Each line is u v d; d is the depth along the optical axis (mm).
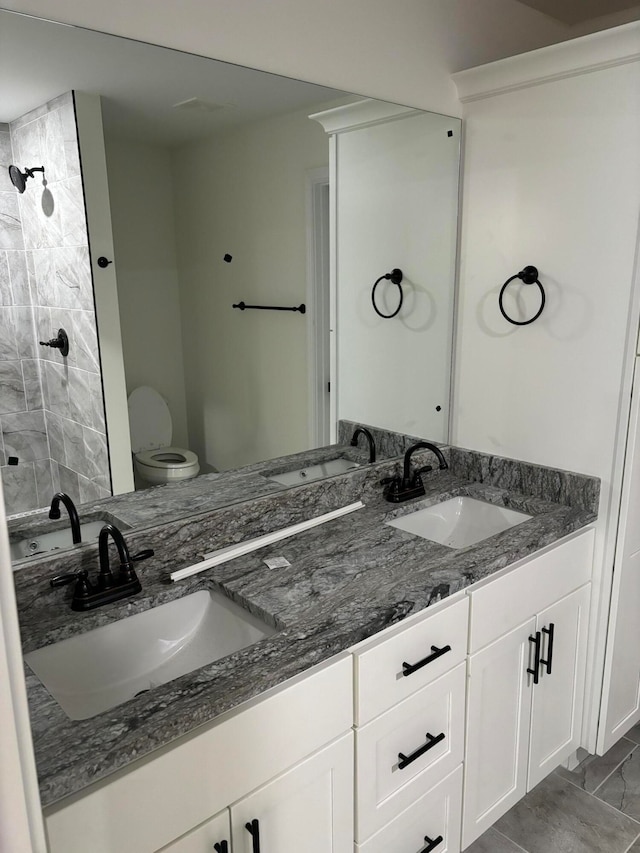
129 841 1020
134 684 1382
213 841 1129
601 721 2115
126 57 1416
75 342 1456
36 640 1284
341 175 1860
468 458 2266
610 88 1725
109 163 1448
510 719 1818
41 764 944
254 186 1698
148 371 1585
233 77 1591
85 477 1500
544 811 2004
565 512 1941
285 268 1812
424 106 1995
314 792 1290
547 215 1919
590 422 1930
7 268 1333
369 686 1343
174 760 1049
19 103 1297
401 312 2098
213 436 1724
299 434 1926
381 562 1626
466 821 1742
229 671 1161
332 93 1783
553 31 2334
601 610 2033
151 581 1533
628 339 1800
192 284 1639
